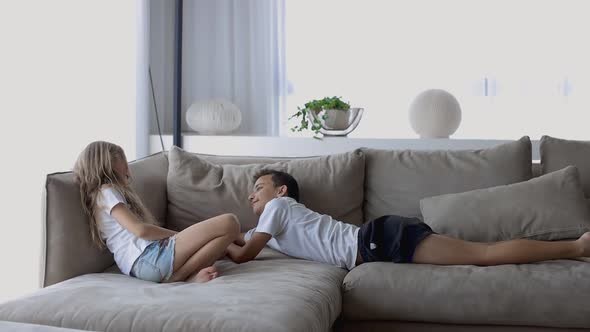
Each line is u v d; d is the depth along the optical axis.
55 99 2.93
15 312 1.75
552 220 2.42
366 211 2.76
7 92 2.64
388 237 2.31
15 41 2.69
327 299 1.96
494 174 2.66
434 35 4.41
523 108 4.38
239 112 4.01
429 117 3.55
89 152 2.28
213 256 2.18
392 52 4.45
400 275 2.11
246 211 2.65
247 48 4.37
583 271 2.06
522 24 4.34
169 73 4.32
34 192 2.77
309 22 4.48
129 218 2.19
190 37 4.38
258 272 2.15
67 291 1.86
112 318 1.68
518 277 2.05
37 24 2.82
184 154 2.76
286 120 4.44
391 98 4.47
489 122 4.41
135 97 3.61
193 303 1.75
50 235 2.16
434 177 2.69
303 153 3.68
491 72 4.39
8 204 2.63
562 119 4.35
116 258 2.23
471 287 2.04
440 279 2.07
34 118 2.79
